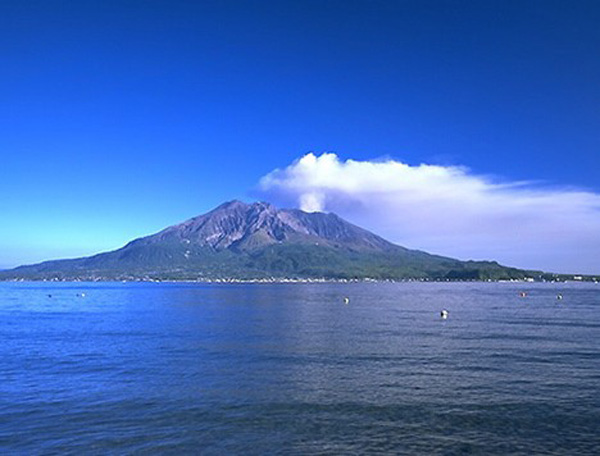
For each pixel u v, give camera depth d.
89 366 59.72
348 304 197.62
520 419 39.28
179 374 55.09
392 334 92.06
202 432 36.44
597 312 151.38
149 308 177.75
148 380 52.06
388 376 53.97
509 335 90.25
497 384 50.22
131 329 103.19
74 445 33.78
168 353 69.75
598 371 56.50
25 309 176.50
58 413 40.47
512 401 44.00
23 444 33.91
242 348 74.31
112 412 40.84
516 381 51.47
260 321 121.06
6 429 36.72
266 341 82.25
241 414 40.53
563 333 93.50
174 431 36.59
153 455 32.25
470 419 39.31
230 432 36.47
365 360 63.69
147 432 36.31
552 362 62.06
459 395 46.03
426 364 60.84
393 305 190.62
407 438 35.41
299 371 56.69
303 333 94.06
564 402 43.72
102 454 32.34
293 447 33.72
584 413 40.72
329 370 57.28
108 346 76.94
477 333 93.31
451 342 80.56
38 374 55.03
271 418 39.53
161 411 41.19
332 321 120.31
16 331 100.62
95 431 36.47
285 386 49.50
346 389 48.28
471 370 57.06
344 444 34.31
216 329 102.06
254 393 46.75
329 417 39.84
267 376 54.03
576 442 34.72
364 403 43.53
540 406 42.53
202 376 54.06
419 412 41.03
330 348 74.00
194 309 169.88
